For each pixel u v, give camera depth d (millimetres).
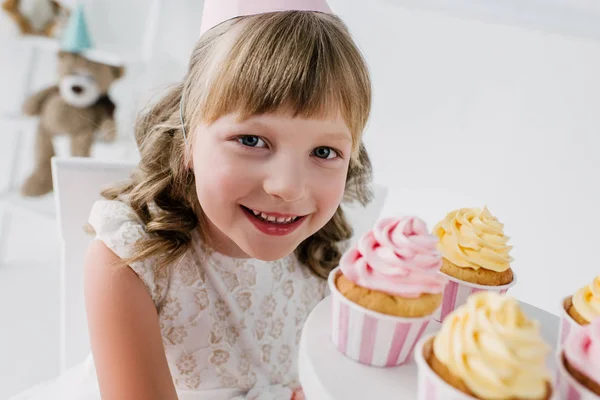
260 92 792
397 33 2543
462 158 2523
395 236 761
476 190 2449
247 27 845
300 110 797
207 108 831
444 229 935
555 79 2314
